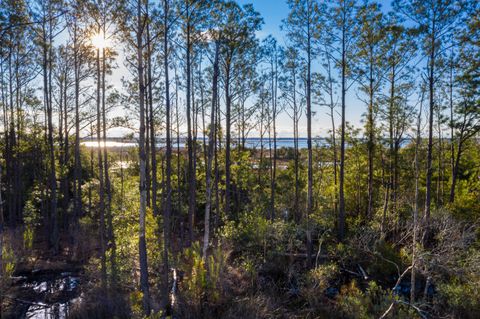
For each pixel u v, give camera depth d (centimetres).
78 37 1284
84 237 1583
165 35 948
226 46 1116
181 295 980
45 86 1483
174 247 1465
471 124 1525
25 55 1566
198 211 2214
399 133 1509
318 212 1504
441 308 969
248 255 1291
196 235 1770
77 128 1512
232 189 2294
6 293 1077
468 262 941
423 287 1148
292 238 1335
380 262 1245
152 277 1144
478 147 1891
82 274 1283
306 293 1072
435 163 1895
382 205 1706
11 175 1952
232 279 1131
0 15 994
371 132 1582
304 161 2495
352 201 1862
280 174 2264
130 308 905
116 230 1173
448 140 1853
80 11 973
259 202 1850
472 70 1382
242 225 1470
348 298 986
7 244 1434
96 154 2752
